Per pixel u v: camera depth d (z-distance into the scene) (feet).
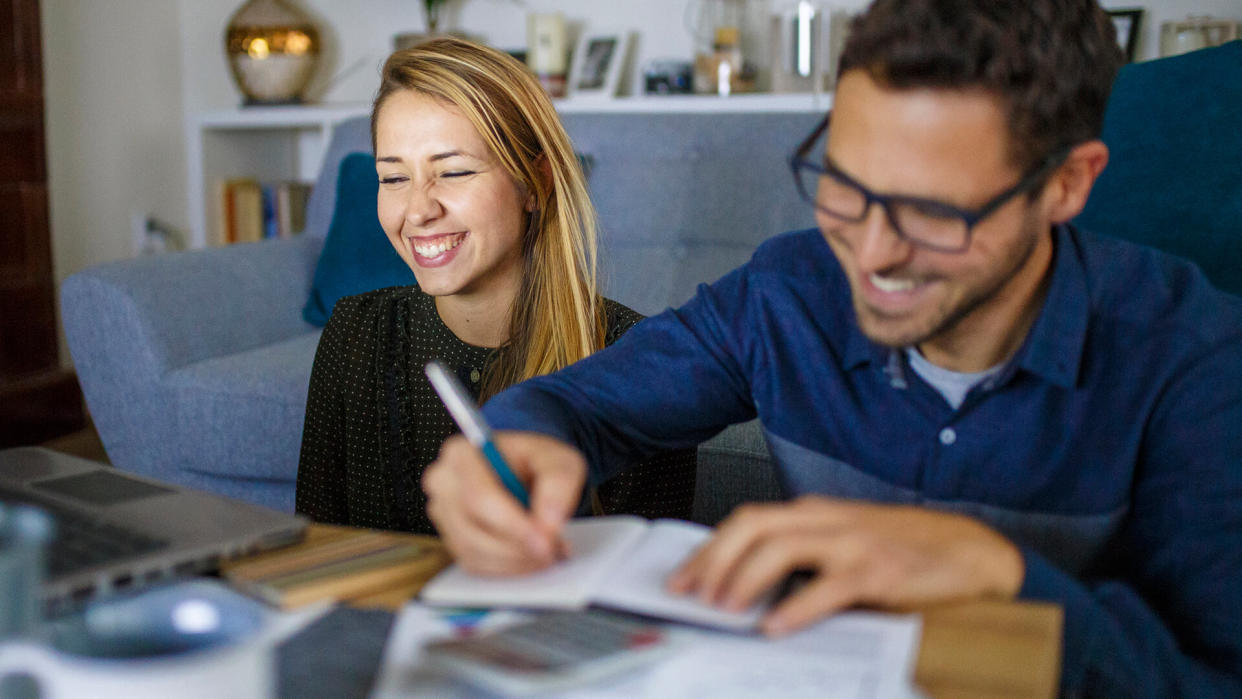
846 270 2.29
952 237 2.08
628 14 10.42
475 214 3.89
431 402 4.11
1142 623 2.01
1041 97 2.05
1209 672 2.04
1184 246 4.29
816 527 1.95
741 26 9.75
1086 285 2.64
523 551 2.04
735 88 9.40
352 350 4.27
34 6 9.07
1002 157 2.07
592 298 4.19
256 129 11.89
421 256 3.99
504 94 3.95
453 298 4.11
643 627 1.79
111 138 11.32
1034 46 2.02
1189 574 2.28
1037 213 2.20
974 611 1.87
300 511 4.39
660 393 3.10
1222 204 4.24
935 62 1.99
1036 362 2.55
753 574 1.88
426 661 1.70
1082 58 2.10
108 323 6.64
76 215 10.90
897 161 2.06
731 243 7.48
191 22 12.25
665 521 2.36
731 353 3.14
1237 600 2.16
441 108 3.83
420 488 4.10
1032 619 1.83
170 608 1.55
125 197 11.56
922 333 2.23
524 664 1.62
